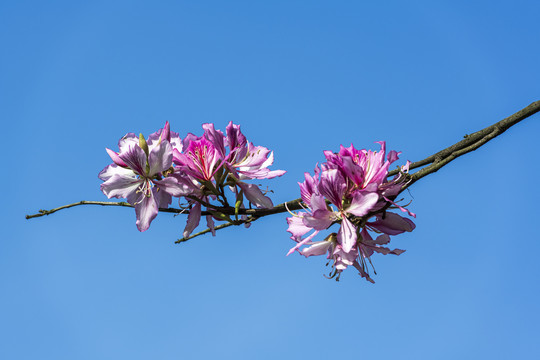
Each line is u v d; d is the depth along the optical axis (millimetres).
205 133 1498
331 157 1457
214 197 1517
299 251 1458
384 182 1463
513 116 1567
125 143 1507
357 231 1462
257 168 1522
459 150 1517
